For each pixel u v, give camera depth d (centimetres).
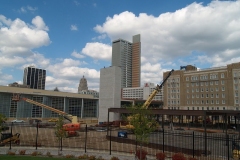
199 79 9131
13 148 2539
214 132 5159
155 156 2112
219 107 8431
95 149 2530
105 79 6925
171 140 3353
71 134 3850
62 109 8231
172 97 9912
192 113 3275
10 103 6875
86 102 9025
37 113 7538
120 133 3444
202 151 2388
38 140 3284
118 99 6738
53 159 1816
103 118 6762
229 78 8262
